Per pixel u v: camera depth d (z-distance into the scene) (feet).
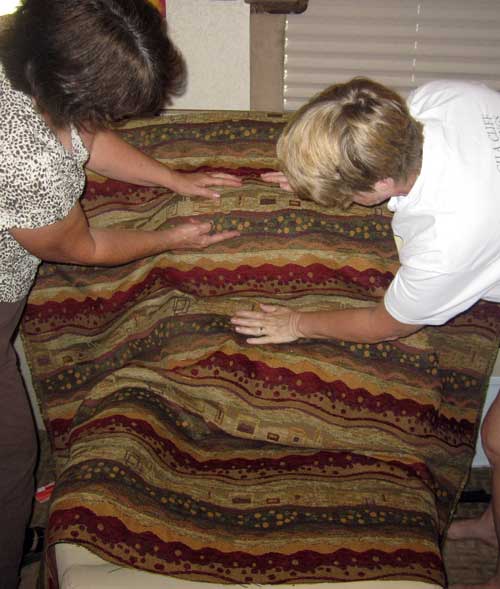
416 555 3.65
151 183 4.65
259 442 4.40
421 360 4.44
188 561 3.56
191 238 4.42
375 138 2.91
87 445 3.97
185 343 4.48
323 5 5.27
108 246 3.94
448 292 3.34
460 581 5.31
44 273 4.83
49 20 2.56
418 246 3.24
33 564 5.49
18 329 5.16
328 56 5.54
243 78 5.58
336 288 4.53
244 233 4.49
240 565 3.58
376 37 5.44
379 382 4.36
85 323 4.91
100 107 2.85
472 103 3.33
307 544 3.70
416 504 3.99
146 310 4.79
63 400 4.93
